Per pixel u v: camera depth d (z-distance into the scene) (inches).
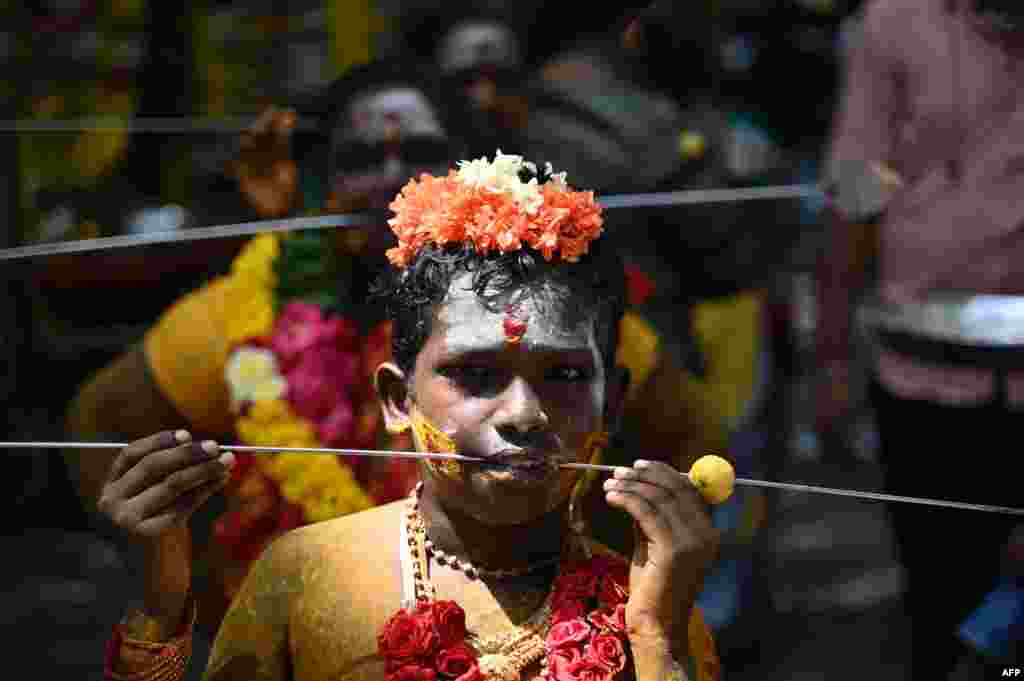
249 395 237.9
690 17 371.2
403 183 244.4
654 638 153.3
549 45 375.6
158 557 155.5
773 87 505.4
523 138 329.4
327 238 245.0
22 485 492.7
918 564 294.0
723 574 358.3
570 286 155.6
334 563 161.2
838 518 509.7
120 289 494.9
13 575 443.2
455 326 153.9
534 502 154.0
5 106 526.6
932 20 290.4
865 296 367.2
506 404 152.3
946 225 289.3
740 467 371.2
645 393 233.3
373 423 237.5
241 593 165.3
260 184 266.2
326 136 261.4
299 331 238.8
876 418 304.7
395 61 255.4
